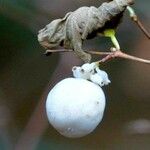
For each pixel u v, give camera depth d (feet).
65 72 1.92
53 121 1.64
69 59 1.92
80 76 1.65
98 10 1.65
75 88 1.64
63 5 1.91
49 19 1.91
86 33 1.65
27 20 1.91
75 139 2.01
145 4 1.92
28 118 2.00
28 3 1.90
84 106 1.63
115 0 1.65
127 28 1.95
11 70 2.00
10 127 1.97
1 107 1.99
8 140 1.94
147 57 1.96
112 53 1.65
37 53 1.99
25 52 1.98
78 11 1.65
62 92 1.64
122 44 1.96
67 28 1.65
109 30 1.65
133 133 1.97
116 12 1.65
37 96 2.01
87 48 1.91
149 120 1.97
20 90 2.01
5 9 1.90
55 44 1.65
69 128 1.64
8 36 1.96
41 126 1.92
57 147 1.96
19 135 1.96
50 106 1.64
